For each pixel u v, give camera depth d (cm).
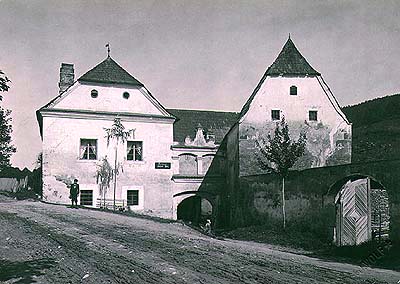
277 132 2372
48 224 1880
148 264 1160
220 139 3797
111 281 985
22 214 2225
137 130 3406
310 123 3341
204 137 3725
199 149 3641
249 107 3291
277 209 2409
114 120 3347
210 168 3669
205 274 1062
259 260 1293
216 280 1004
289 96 3353
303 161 3284
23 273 1043
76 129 3272
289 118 3325
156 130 3444
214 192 3591
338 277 1095
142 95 3450
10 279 991
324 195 2011
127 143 3384
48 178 3183
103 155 3306
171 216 3419
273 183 2466
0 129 1370
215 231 2928
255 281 1005
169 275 1043
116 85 3400
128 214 2573
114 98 3388
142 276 1030
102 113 3325
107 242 1491
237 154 3269
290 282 1005
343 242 1908
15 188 4066
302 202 2172
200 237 1797
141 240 1573
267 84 3347
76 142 3262
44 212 2372
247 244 1906
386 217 2064
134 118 3397
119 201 3309
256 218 2702
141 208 3350
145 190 3375
